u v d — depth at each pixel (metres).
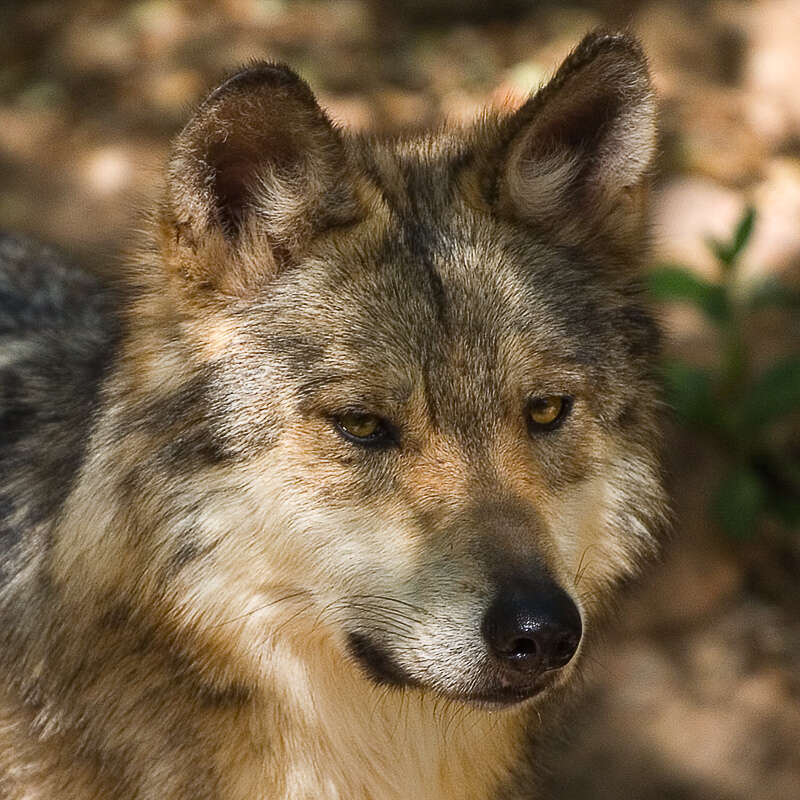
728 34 21.36
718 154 18.91
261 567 7.68
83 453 8.09
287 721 8.16
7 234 11.93
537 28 22.34
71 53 21.33
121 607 7.89
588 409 7.98
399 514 7.54
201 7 22.58
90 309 10.63
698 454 14.48
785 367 14.22
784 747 12.52
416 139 8.91
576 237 8.39
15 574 8.50
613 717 12.77
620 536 8.32
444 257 7.86
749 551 14.09
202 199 7.50
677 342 15.61
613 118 8.24
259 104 7.36
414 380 7.55
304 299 7.70
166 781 8.06
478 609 7.19
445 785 8.68
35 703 8.30
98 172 18.48
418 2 22.77
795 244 17.17
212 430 7.58
